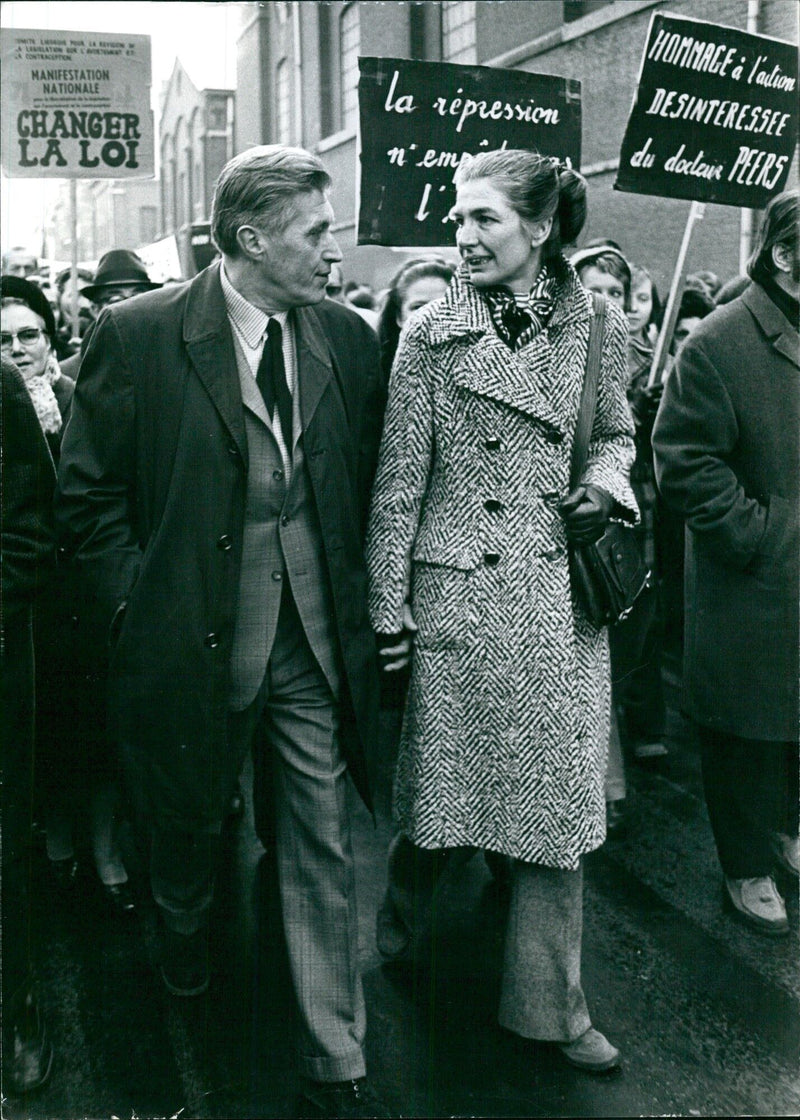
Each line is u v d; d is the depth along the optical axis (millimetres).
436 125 2797
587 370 2336
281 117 11977
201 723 2268
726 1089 2365
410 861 2645
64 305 4672
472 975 2746
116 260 3803
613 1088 2363
